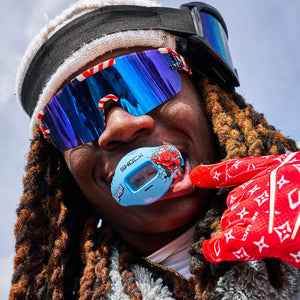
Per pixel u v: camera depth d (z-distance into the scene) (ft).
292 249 1.90
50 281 3.15
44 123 3.29
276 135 3.14
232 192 2.37
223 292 2.41
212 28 3.41
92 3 3.35
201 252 2.56
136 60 3.01
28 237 3.27
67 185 3.57
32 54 3.40
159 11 3.25
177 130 2.96
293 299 2.40
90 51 3.02
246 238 2.02
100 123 2.96
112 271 3.04
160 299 2.81
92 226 3.47
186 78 3.26
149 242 3.07
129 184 2.72
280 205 2.00
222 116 3.07
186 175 2.87
